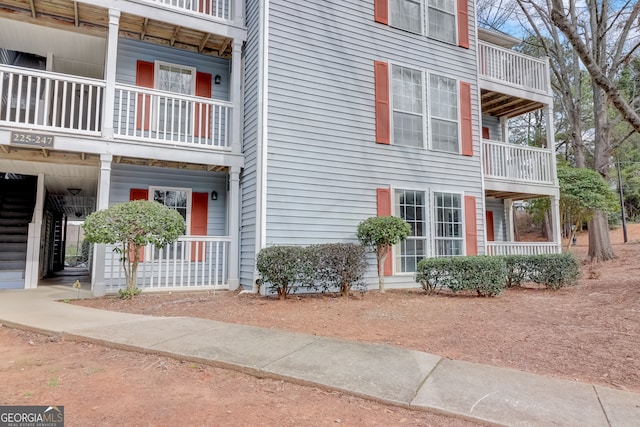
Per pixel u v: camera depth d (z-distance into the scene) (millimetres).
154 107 8516
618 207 13602
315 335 4438
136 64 8594
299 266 6559
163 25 7980
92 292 6906
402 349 3936
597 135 14633
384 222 7668
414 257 9039
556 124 24938
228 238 7840
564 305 6277
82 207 15414
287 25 7953
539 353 3934
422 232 9180
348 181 8344
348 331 4746
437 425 2512
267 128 7566
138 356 3729
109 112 6988
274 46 7777
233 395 2916
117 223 6266
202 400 2805
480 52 10977
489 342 4309
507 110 12852
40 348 3965
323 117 8188
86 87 9750
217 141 9047
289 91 7855
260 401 2818
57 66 9484
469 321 5285
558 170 13125
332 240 8039
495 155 10922
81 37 8250
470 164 10062
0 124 6301
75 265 20688
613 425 2475
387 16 9172
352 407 2750
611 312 5488
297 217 7707
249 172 7977
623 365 3541
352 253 7074
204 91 9180
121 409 2617
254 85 8008
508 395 2887
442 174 9586
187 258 8156
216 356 3590
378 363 3496
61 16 7684
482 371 3365
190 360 3584
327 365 3426
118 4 7164
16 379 3107
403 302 6684
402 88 9258
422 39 9641
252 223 7699
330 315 5613
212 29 7926
